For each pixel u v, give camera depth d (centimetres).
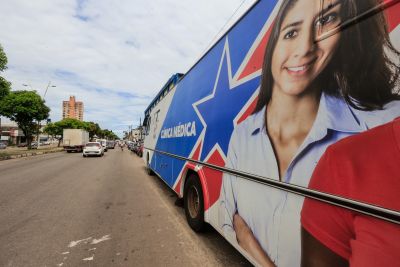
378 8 160
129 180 1155
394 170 148
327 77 195
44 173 1345
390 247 149
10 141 8206
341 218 178
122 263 387
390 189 149
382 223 153
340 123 182
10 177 1202
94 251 425
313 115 206
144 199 792
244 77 324
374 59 161
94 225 550
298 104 223
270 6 280
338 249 179
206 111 446
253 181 288
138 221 579
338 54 187
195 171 486
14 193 857
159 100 1000
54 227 535
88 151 2734
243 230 307
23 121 3944
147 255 414
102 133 13000
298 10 233
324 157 193
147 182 1110
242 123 320
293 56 234
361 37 171
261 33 293
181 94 632
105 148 4319
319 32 206
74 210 662
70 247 439
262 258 266
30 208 678
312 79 210
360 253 164
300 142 218
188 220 529
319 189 195
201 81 485
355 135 170
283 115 242
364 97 166
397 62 149
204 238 483
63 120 6631
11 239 471
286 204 232
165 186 1018
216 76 413
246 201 302
